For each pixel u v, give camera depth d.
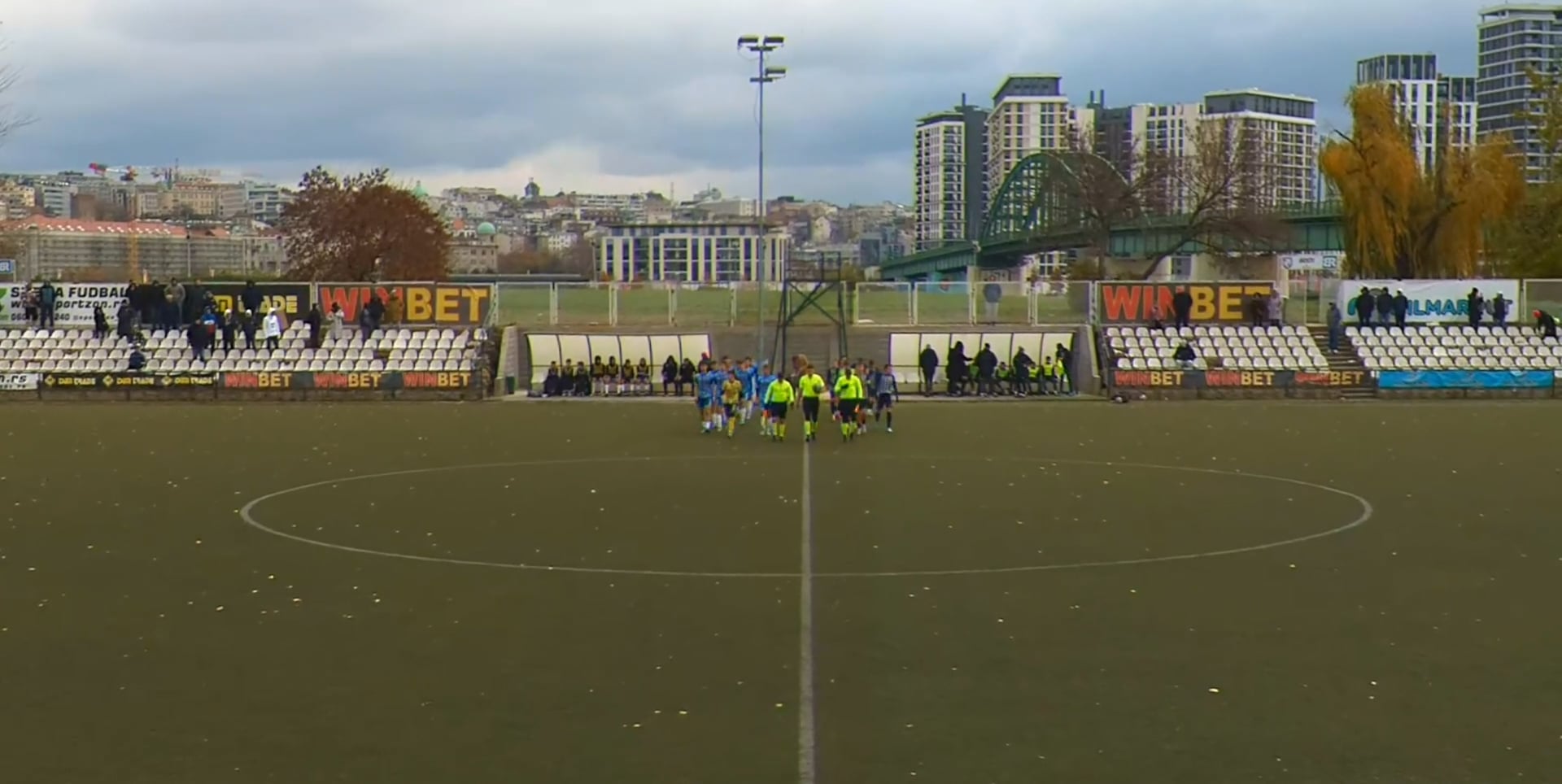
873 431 43.09
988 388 60.09
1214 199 100.25
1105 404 56.09
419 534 22.89
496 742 12.19
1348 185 79.12
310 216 108.25
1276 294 63.47
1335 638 15.82
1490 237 84.88
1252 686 13.92
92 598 17.98
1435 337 62.38
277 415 50.06
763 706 13.21
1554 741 12.23
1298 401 57.97
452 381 58.25
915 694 13.62
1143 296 63.75
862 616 16.89
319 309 60.81
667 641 15.67
